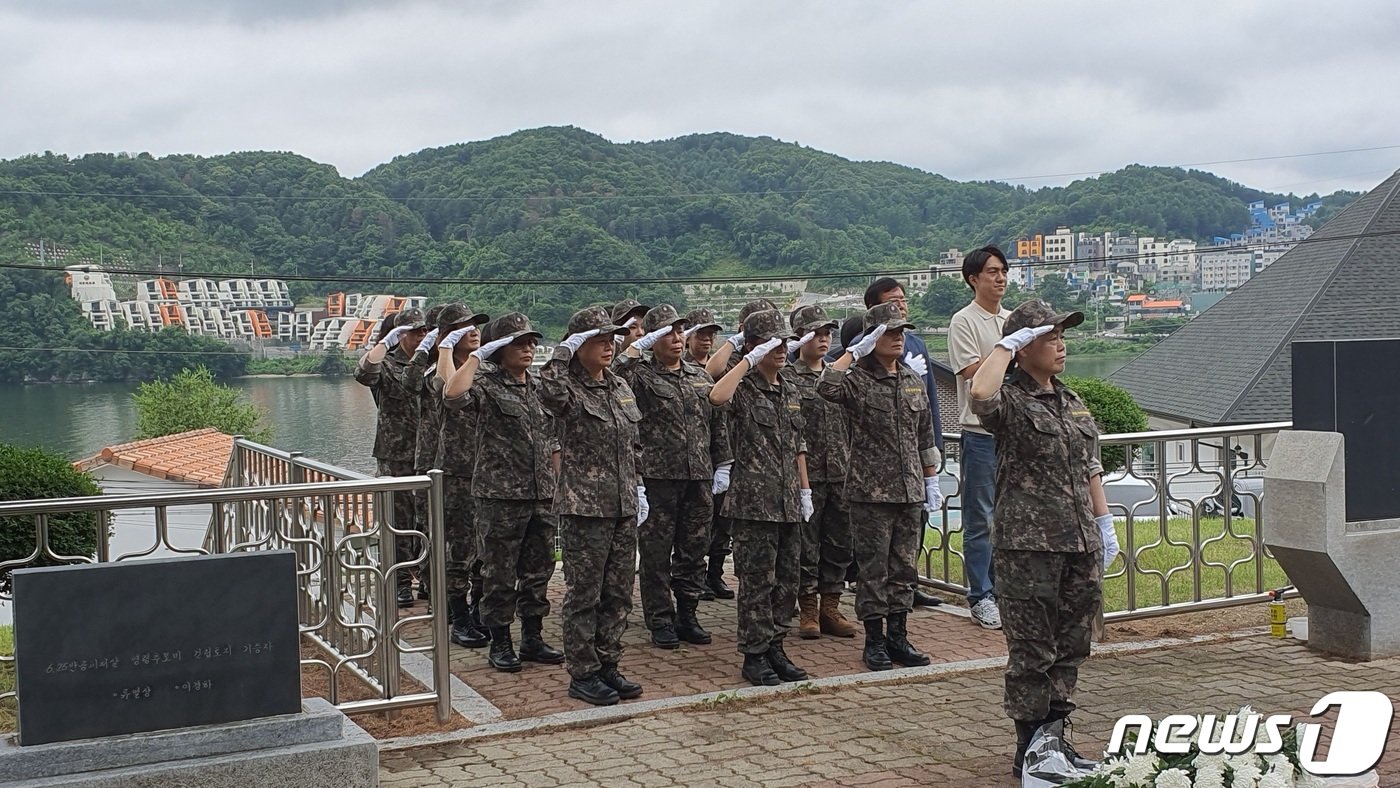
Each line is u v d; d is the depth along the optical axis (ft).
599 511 24.68
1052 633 20.21
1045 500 20.13
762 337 26.30
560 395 24.95
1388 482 28.17
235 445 35.04
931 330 104.83
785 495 25.99
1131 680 26.30
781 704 24.76
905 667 27.48
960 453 32.22
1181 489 31.50
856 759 21.36
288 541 22.36
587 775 20.59
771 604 26.11
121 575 17.79
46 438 137.90
